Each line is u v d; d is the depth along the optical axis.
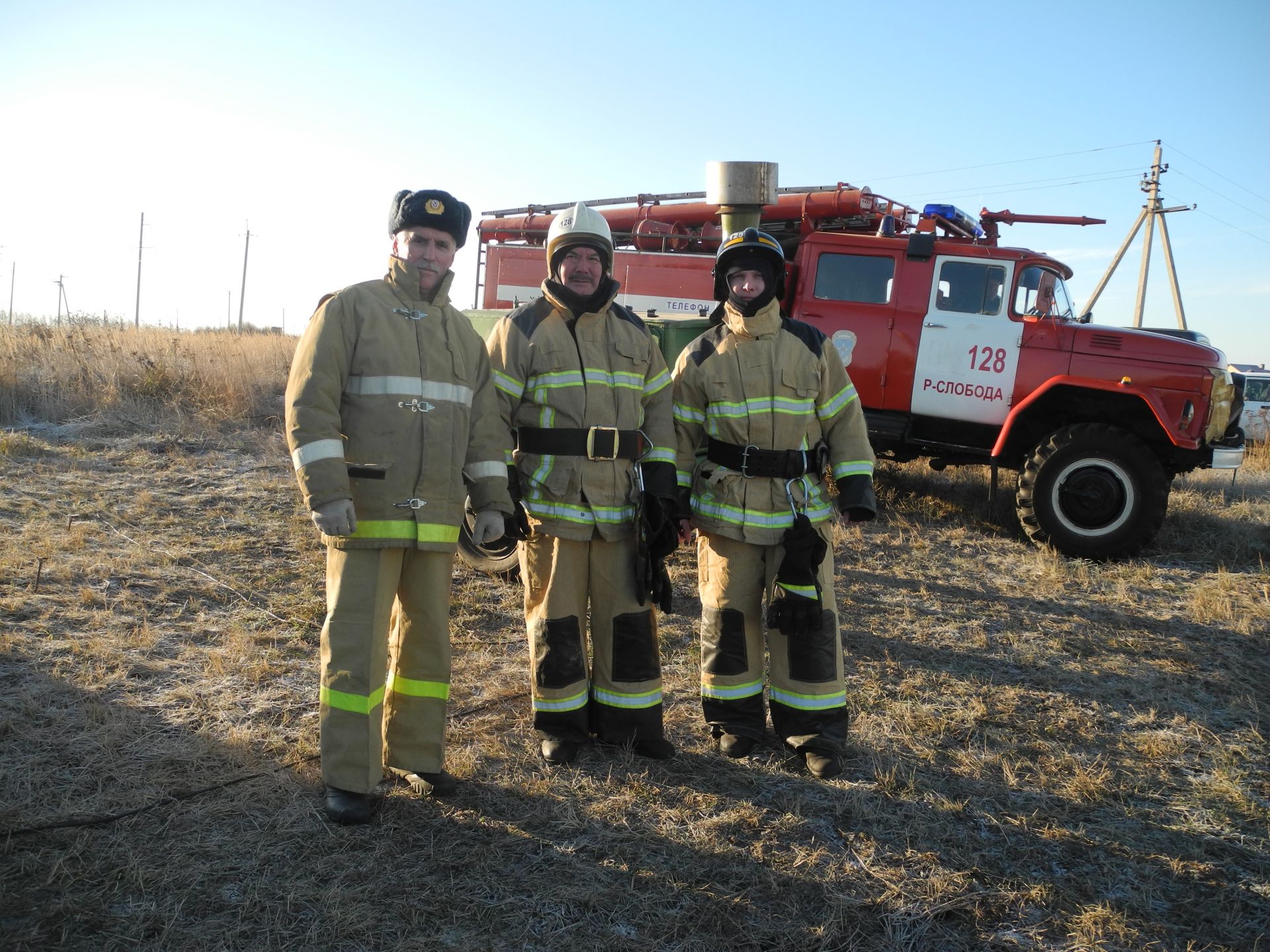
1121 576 6.32
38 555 4.81
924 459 10.12
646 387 3.22
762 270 3.20
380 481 2.66
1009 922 2.42
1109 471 6.74
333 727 2.65
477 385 2.90
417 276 2.76
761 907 2.41
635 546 3.18
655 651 3.25
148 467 7.29
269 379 10.11
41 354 9.45
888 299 7.50
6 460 6.94
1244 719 3.89
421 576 2.79
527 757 3.15
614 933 2.26
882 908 2.43
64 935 2.09
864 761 3.27
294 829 2.59
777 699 3.26
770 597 3.28
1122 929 2.39
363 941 2.16
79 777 2.74
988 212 8.04
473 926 2.25
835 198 8.10
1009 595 5.70
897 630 4.85
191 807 2.65
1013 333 7.18
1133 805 3.09
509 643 4.29
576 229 3.07
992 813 2.96
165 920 2.17
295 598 4.57
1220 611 5.41
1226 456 7.10
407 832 2.63
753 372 3.21
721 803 2.92
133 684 3.44
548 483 3.07
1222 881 2.64
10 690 3.28
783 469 3.19
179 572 4.83
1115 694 4.12
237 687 3.51
